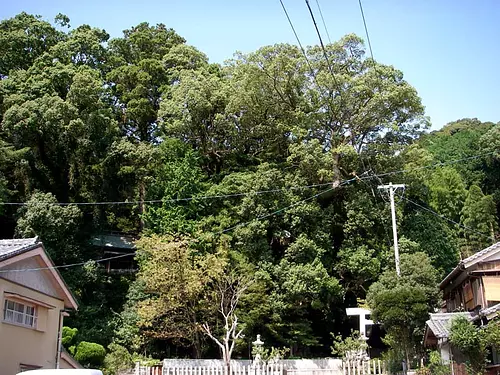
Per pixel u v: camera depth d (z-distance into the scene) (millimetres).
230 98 32594
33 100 29953
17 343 14047
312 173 31406
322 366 24516
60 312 16594
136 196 32281
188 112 33219
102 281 30047
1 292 13375
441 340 17641
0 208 28156
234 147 35031
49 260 15508
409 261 24734
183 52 38719
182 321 25703
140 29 41750
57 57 34656
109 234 34500
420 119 32406
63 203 29766
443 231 32719
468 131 53781
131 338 26781
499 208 46406
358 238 30578
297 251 28750
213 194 30531
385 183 31922
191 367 22438
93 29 38344
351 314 25297
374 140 32938
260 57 32875
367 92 31234
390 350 23156
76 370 9195
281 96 33531
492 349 16078
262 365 22406
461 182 43562
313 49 32875
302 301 28312
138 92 35344
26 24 35906
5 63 34688
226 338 22766
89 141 30422
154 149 31250
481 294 19250
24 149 28875
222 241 28172
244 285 25406
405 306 20938
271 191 30156
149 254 27812
